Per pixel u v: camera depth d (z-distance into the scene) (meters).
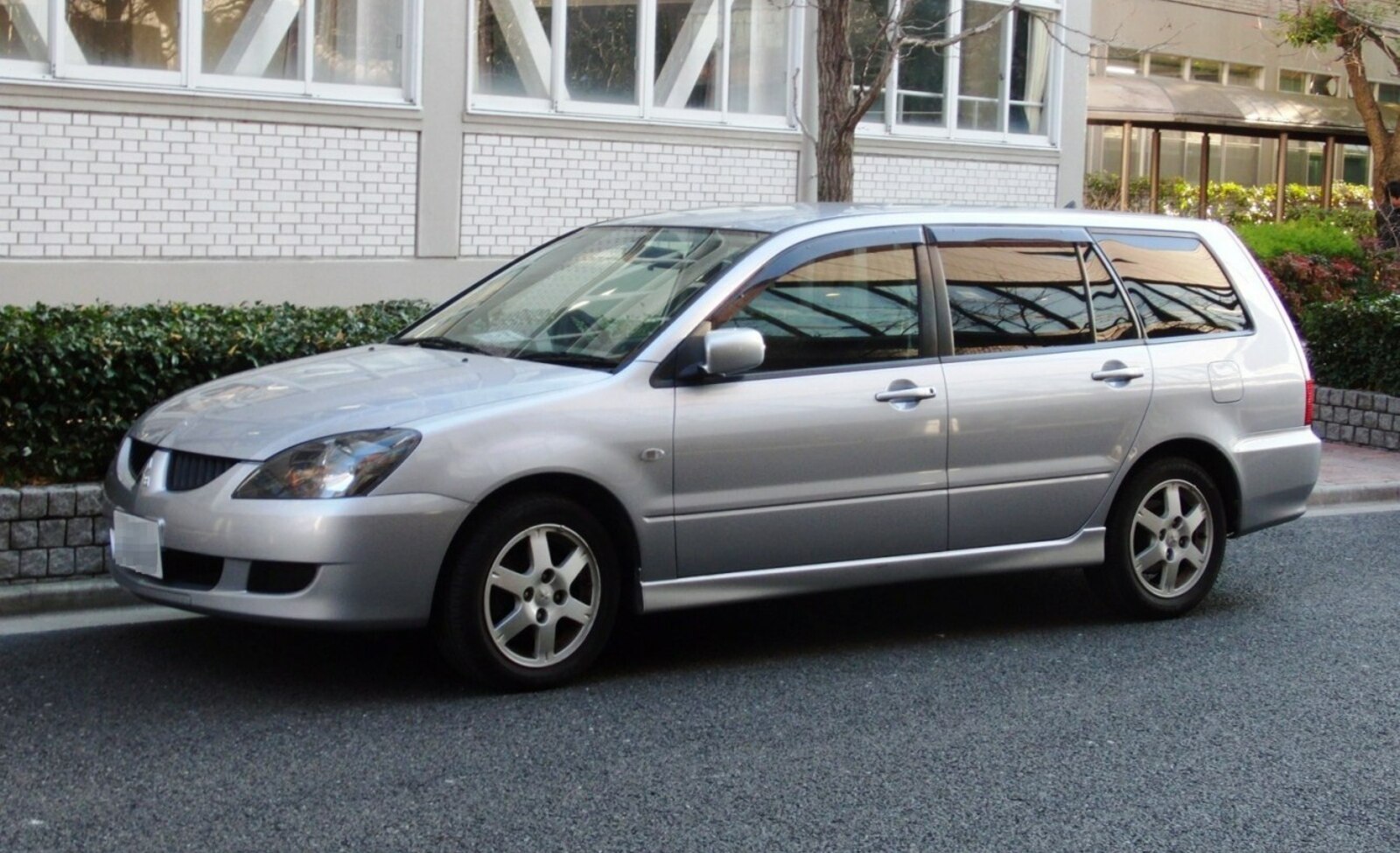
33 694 5.94
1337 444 13.32
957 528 6.94
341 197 13.52
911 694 6.36
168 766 5.24
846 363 6.68
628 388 6.20
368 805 4.97
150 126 12.45
